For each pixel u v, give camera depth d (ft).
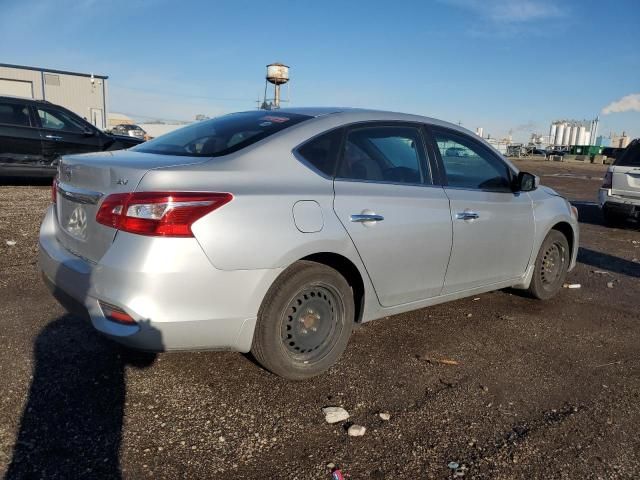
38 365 10.78
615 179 32.63
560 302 17.07
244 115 12.62
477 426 9.54
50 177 34.86
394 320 14.61
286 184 10.09
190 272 8.77
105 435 8.68
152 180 8.87
